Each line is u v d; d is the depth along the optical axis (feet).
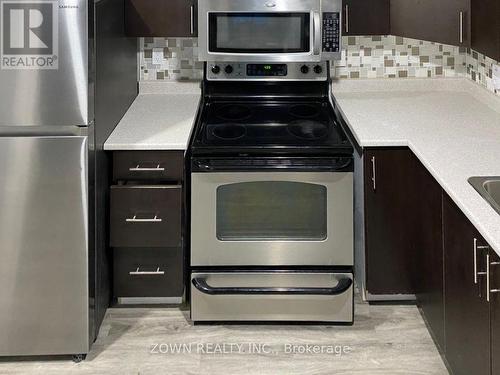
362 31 12.39
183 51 13.42
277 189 10.70
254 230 10.84
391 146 10.63
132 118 11.83
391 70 13.55
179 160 10.67
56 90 9.20
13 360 10.05
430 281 9.92
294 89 12.94
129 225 10.68
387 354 10.16
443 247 9.06
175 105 12.73
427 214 9.95
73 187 9.47
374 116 11.82
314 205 10.77
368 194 10.89
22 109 9.22
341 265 10.89
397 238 11.06
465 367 8.19
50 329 9.87
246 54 11.94
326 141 10.77
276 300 10.92
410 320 11.11
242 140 10.85
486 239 6.80
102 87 10.21
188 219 11.35
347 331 10.84
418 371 9.71
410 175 10.80
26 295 9.76
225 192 10.70
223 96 12.97
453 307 8.62
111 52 10.84
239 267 10.92
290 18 11.82
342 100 13.01
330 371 9.75
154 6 12.23
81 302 9.81
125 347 10.39
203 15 11.81
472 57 13.16
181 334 10.78
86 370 9.80
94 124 9.78
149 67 13.52
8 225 9.54
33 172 9.39
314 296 10.88
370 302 11.64
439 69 13.53
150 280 11.18
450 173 8.65
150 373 9.73
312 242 10.81
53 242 9.61
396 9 12.12
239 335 10.77
